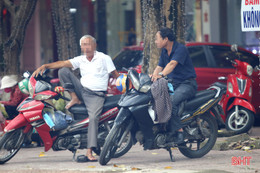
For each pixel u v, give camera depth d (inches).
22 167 767.1
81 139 792.3
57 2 1304.1
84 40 797.2
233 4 2133.4
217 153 861.8
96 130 784.3
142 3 1156.5
